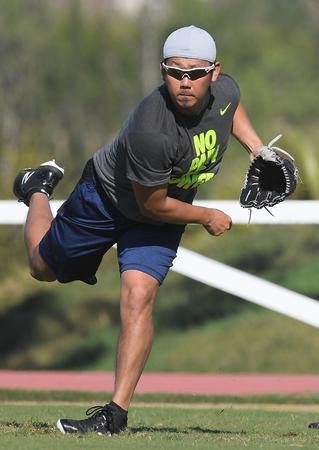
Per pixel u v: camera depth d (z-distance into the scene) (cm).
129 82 16850
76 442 1786
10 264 6544
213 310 5922
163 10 17500
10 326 6262
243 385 3494
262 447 1797
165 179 1878
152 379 3650
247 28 17562
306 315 3206
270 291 3212
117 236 2052
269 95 15225
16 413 2486
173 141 1852
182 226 2025
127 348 1944
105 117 16362
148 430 2080
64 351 5984
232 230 6681
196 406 3005
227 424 2316
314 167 5538
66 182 6525
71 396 3209
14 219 3077
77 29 17050
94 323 6234
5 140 7050
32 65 14800
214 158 1948
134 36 17238
